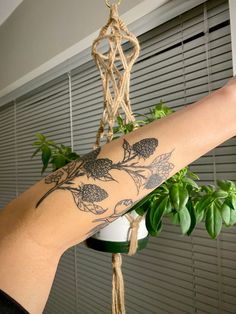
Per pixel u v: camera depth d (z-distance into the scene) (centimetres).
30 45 139
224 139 26
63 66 128
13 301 22
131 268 108
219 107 26
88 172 25
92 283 125
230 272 79
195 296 87
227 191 44
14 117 184
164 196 42
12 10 155
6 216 25
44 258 24
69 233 25
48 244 24
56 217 24
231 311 79
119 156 26
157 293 99
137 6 88
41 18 130
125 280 110
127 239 48
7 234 24
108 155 26
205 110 26
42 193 25
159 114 54
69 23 113
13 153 186
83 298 130
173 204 40
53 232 24
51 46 124
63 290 142
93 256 125
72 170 26
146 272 102
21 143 177
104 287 119
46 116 153
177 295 92
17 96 171
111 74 46
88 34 103
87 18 103
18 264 23
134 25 96
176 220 42
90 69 122
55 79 140
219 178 81
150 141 26
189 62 88
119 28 45
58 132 145
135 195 25
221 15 78
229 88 27
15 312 21
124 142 26
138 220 48
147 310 102
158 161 25
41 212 24
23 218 24
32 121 165
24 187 173
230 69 78
